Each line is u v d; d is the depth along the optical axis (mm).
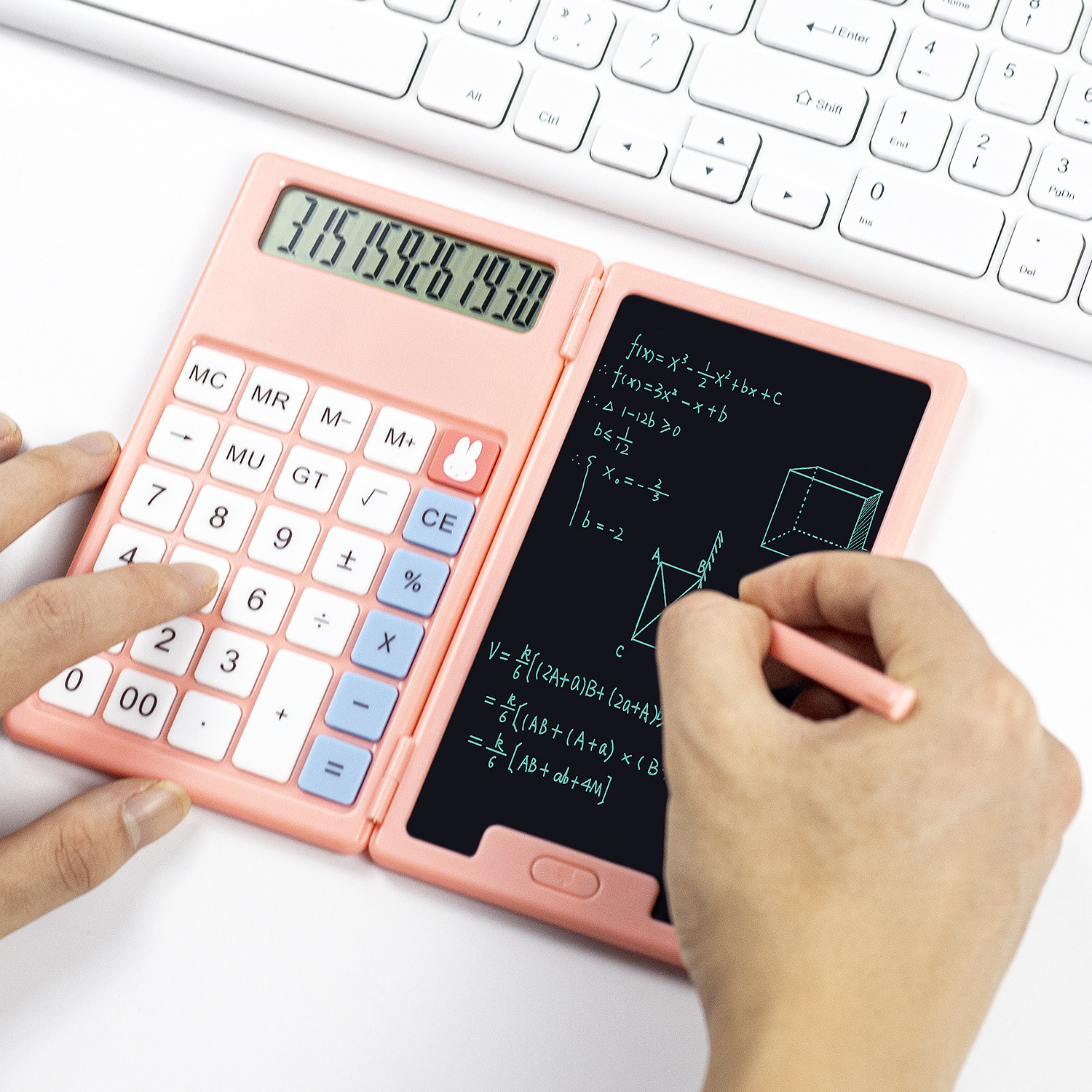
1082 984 427
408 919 432
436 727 433
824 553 355
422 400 461
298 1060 416
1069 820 324
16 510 438
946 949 285
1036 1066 419
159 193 509
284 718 432
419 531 446
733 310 468
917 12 471
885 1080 275
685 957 325
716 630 323
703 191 477
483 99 483
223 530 447
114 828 411
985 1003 294
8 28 521
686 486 454
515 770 430
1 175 506
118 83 517
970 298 470
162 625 437
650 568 446
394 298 471
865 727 300
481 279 477
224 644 436
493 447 457
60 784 443
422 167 504
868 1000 280
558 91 480
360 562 443
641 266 489
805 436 456
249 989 422
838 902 286
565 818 427
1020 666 457
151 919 428
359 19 487
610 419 460
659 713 434
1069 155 462
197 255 504
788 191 473
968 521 471
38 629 404
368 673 438
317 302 471
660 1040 420
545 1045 419
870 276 474
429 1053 417
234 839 438
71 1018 417
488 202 500
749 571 444
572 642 440
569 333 464
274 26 490
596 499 453
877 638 326
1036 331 469
